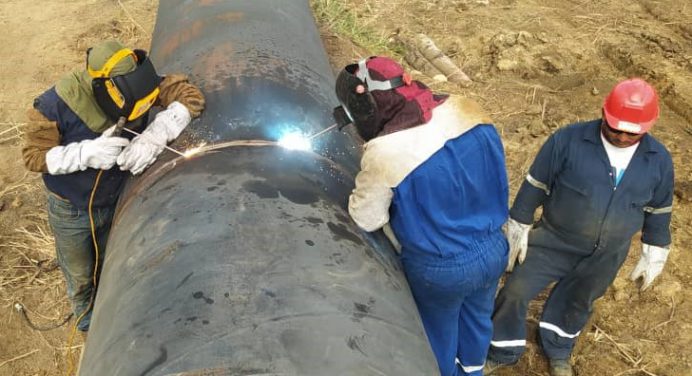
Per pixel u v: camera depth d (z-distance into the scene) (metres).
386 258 2.55
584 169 3.24
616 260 3.46
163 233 2.36
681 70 6.52
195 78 3.27
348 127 3.23
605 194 3.25
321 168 2.77
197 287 2.07
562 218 3.42
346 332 2.01
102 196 3.15
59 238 3.34
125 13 7.42
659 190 3.27
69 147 2.84
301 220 2.38
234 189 2.49
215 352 1.87
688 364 4.05
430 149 2.46
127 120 2.81
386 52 6.82
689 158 5.53
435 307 2.93
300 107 3.09
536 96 6.32
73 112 2.87
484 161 2.62
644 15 7.67
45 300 4.41
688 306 4.37
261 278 2.11
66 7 7.61
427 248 2.64
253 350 1.87
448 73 6.56
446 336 3.05
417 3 7.88
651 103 3.00
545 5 7.92
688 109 6.08
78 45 6.89
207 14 4.03
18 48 6.88
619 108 3.01
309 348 1.91
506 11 7.75
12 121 5.91
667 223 3.37
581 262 3.53
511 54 6.79
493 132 2.63
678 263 4.64
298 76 3.39
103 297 2.36
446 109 2.54
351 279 2.23
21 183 5.29
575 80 6.55
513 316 3.71
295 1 4.56
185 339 1.92
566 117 6.00
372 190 2.45
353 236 2.45
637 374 4.02
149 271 2.22
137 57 2.84
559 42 7.06
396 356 2.07
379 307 2.20
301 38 3.97
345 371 1.89
